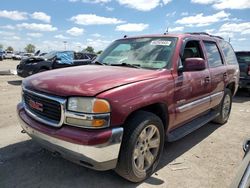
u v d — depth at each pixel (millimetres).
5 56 51969
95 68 3793
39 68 11734
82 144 2715
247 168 2143
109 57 4547
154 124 3350
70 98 2855
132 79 3180
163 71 3660
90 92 2799
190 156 4176
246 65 9672
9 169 3523
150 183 3312
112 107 2818
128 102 2947
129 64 4031
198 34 5137
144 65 3930
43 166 3633
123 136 3031
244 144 2654
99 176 3416
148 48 4234
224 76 5477
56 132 2893
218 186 3301
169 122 3742
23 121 3428
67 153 2885
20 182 3219
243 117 6793
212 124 6035
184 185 3295
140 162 3254
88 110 2771
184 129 4262
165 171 3646
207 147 4586
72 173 3471
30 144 4367
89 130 2773
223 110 5879
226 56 5941
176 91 3746
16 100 7879
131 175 3133
